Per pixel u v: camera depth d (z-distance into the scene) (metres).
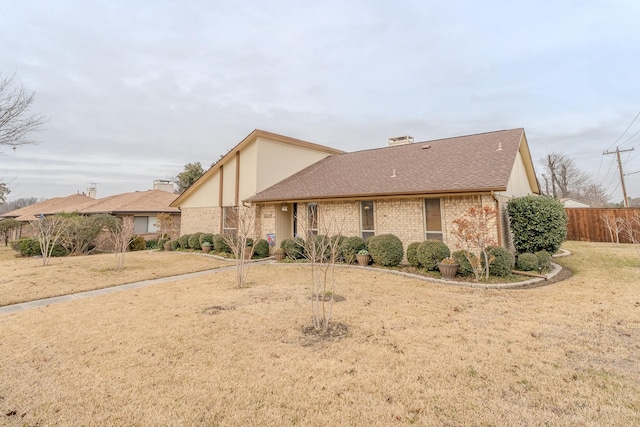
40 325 5.49
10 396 3.28
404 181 12.16
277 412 2.98
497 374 3.64
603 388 3.34
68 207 27.06
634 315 5.61
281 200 14.59
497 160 11.36
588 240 18.33
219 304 6.74
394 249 10.89
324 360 4.02
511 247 11.53
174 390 3.37
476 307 6.30
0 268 11.78
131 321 5.66
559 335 4.78
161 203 24.78
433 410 2.99
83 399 3.21
